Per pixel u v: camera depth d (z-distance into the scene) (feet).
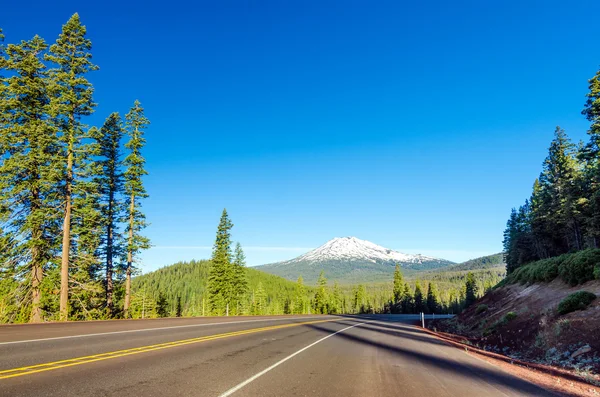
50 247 74.18
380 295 483.10
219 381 22.44
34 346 29.99
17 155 68.80
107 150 99.09
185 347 35.29
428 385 25.09
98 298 90.99
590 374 32.60
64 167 72.33
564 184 135.23
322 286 303.48
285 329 64.13
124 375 22.35
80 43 77.51
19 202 70.49
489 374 31.42
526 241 199.62
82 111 77.05
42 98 74.64
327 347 42.91
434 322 127.34
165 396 18.56
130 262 94.89
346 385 23.58
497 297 101.86
